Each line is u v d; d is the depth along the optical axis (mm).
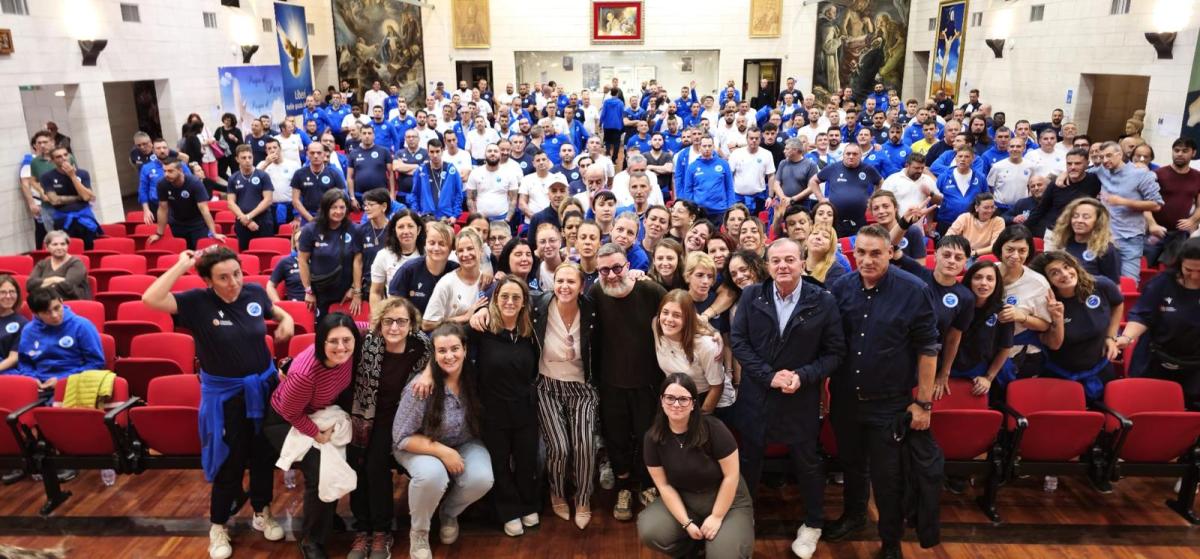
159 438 3992
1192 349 4312
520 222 8273
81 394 4172
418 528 3680
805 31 20609
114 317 5832
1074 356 4312
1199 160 8797
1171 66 9562
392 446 3721
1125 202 6414
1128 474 4008
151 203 9195
